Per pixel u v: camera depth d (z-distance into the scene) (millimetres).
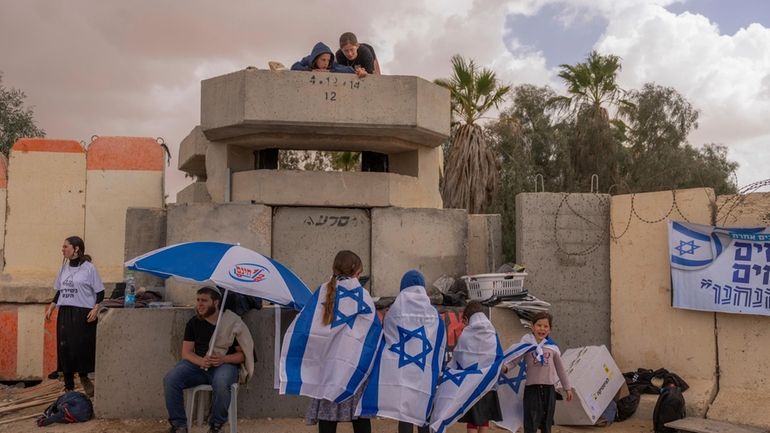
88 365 7941
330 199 8266
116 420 7250
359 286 5629
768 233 7168
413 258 8367
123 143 10672
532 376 6164
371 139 8414
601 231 8711
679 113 34125
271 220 8211
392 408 5355
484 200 23172
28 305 9836
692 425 6711
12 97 20406
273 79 7816
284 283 6156
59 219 10406
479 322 5934
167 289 8039
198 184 9531
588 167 31938
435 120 8336
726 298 7398
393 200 8406
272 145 8672
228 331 6461
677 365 7883
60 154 10492
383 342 5594
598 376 7309
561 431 7059
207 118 8219
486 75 23531
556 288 8594
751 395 7207
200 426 6949
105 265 10445
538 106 34469
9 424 7246
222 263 6027
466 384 5672
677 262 7809
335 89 7895
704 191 7785
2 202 10273
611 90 32406
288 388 5379
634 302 8336
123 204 10570
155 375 7336
